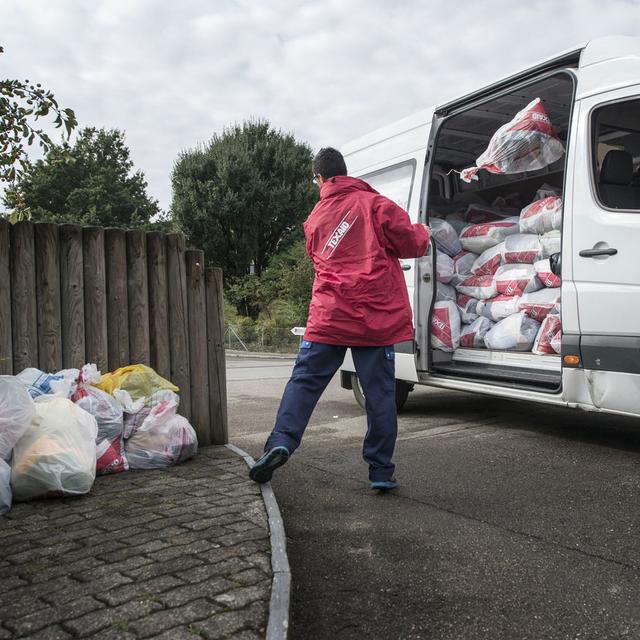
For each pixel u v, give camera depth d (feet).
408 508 11.41
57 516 10.09
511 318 17.35
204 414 15.47
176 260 15.14
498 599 8.02
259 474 11.64
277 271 91.15
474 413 20.65
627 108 13.87
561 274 14.47
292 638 7.20
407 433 17.76
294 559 9.32
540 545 9.66
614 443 15.85
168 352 15.12
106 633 6.49
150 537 9.11
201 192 96.17
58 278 13.82
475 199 21.50
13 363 13.25
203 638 6.42
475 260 19.74
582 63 14.71
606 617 7.55
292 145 100.53
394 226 11.91
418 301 18.90
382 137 21.44
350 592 8.27
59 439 11.09
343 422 19.86
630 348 13.14
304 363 12.17
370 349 12.13
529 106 16.97
